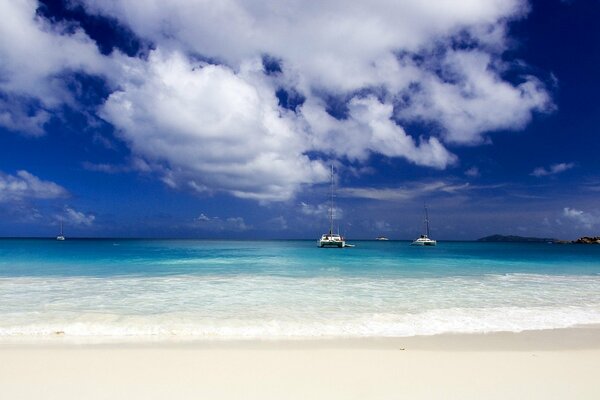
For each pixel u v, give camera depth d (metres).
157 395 6.11
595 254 61.78
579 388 6.53
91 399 5.94
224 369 7.35
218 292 17.02
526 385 6.64
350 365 7.63
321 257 45.66
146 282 20.12
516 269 30.59
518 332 10.86
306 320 11.98
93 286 18.59
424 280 22.05
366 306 14.25
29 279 21.19
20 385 6.48
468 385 6.62
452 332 10.80
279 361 7.86
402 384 6.64
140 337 10.02
